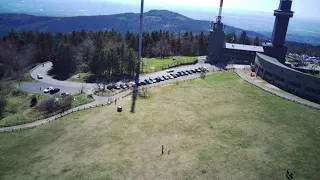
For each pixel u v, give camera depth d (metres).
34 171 52.19
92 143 61.84
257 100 87.31
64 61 132.62
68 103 84.56
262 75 114.12
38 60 156.50
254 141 62.12
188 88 99.94
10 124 72.62
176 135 65.00
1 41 166.88
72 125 70.75
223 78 113.12
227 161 54.44
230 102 85.50
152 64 146.38
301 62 157.88
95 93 97.06
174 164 53.53
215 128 68.19
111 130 67.62
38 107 83.88
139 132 66.56
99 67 124.25
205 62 147.62
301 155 56.84
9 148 60.59
